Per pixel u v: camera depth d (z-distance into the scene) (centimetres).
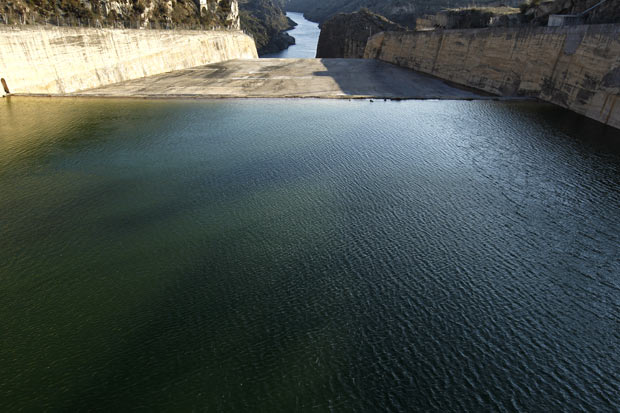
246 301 2192
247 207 3031
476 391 1717
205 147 4100
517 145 4059
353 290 2253
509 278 2317
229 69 7538
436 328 2012
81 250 2595
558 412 1634
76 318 2097
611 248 2553
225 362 1859
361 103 5594
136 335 1997
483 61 6209
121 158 3853
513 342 1936
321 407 1662
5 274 2397
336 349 1912
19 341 1962
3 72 5253
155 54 7100
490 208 2981
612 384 1742
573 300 2167
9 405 1672
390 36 8669
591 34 4656
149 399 1698
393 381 1764
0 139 4222
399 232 2723
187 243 2645
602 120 4566
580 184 3306
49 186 3341
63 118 4891
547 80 5369
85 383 1767
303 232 2736
